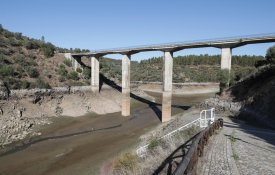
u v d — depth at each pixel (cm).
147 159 1636
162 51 7875
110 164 3056
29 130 5300
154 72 19450
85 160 3569
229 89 6166
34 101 6725
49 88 7531
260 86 4894
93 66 9438
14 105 6097
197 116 4841
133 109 9094
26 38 10075
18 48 8862
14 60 7975
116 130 5706
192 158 848
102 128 5925
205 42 6912
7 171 3275
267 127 3559
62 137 5003
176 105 9931
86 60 11281
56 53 10338
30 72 7712
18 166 3441
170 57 7738
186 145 1833
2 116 5516
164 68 7706
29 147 4291
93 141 4731
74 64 10225
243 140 2023
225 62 6656
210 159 1348
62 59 10075
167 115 7219
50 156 3838
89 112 7738
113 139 4859
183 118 4728
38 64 8788
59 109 7075
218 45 6738
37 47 9856
